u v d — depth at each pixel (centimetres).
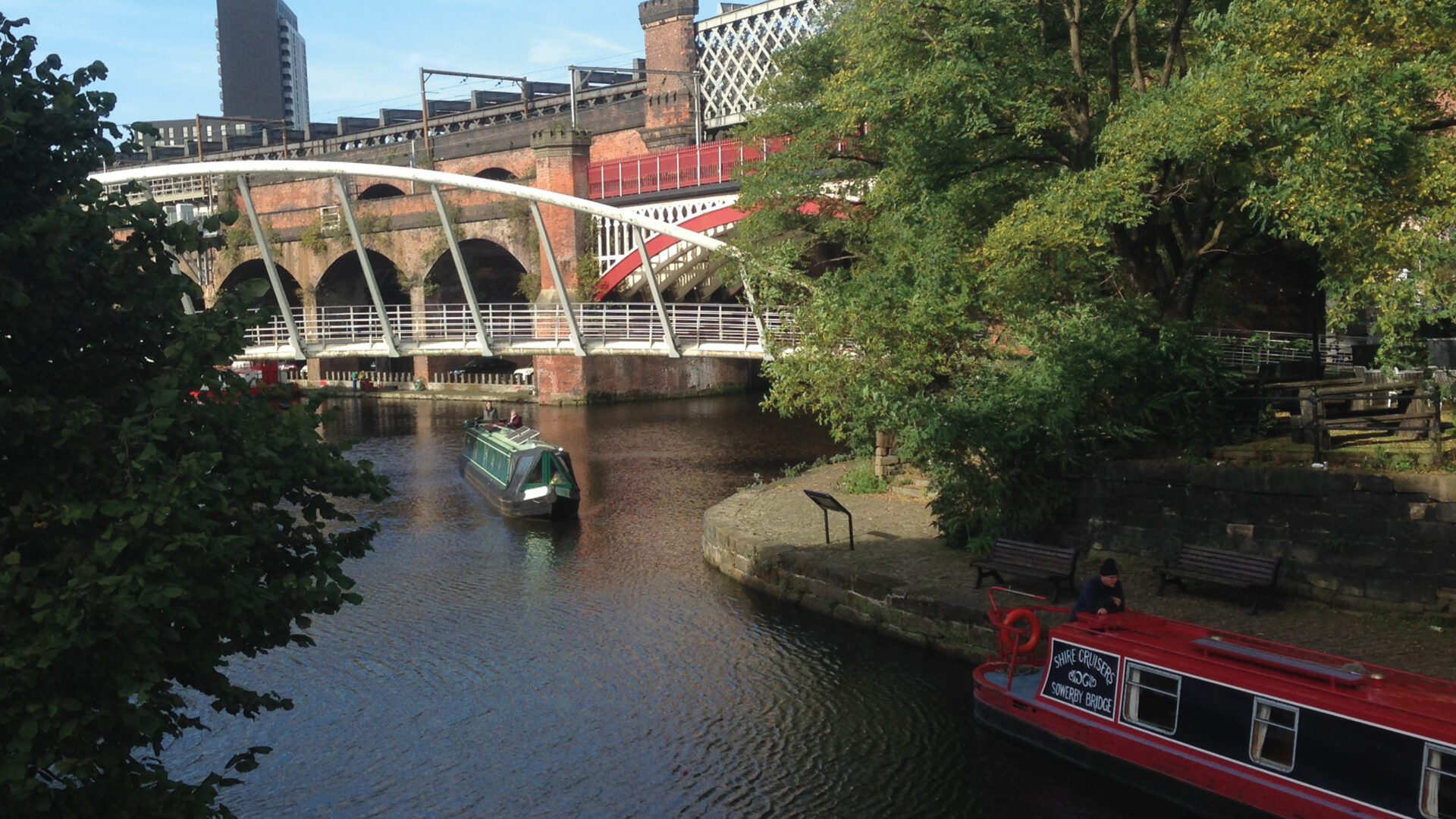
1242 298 3189
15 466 733
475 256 6438
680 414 5125
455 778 1235
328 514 873
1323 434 1580
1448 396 1461
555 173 5378
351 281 6862
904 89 1919
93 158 812
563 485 2662
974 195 2089
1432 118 1656
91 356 786
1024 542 1580
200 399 820
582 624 1766
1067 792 1148
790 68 3008
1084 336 1773
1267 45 1511
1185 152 1513
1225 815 1031
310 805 1180
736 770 1230
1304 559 1458
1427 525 1340
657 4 5972
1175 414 1730
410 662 1617
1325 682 992
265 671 1596
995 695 1277
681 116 5966
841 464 2902
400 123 8606
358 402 6159
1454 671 1159
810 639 1636
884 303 1952
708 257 4794
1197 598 1482
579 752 1292
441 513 2812
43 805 625
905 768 1216
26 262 722
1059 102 2048
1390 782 916
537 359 5878
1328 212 1395
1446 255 1355
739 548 1975
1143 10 2042
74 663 657
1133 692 1131
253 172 4019
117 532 682
